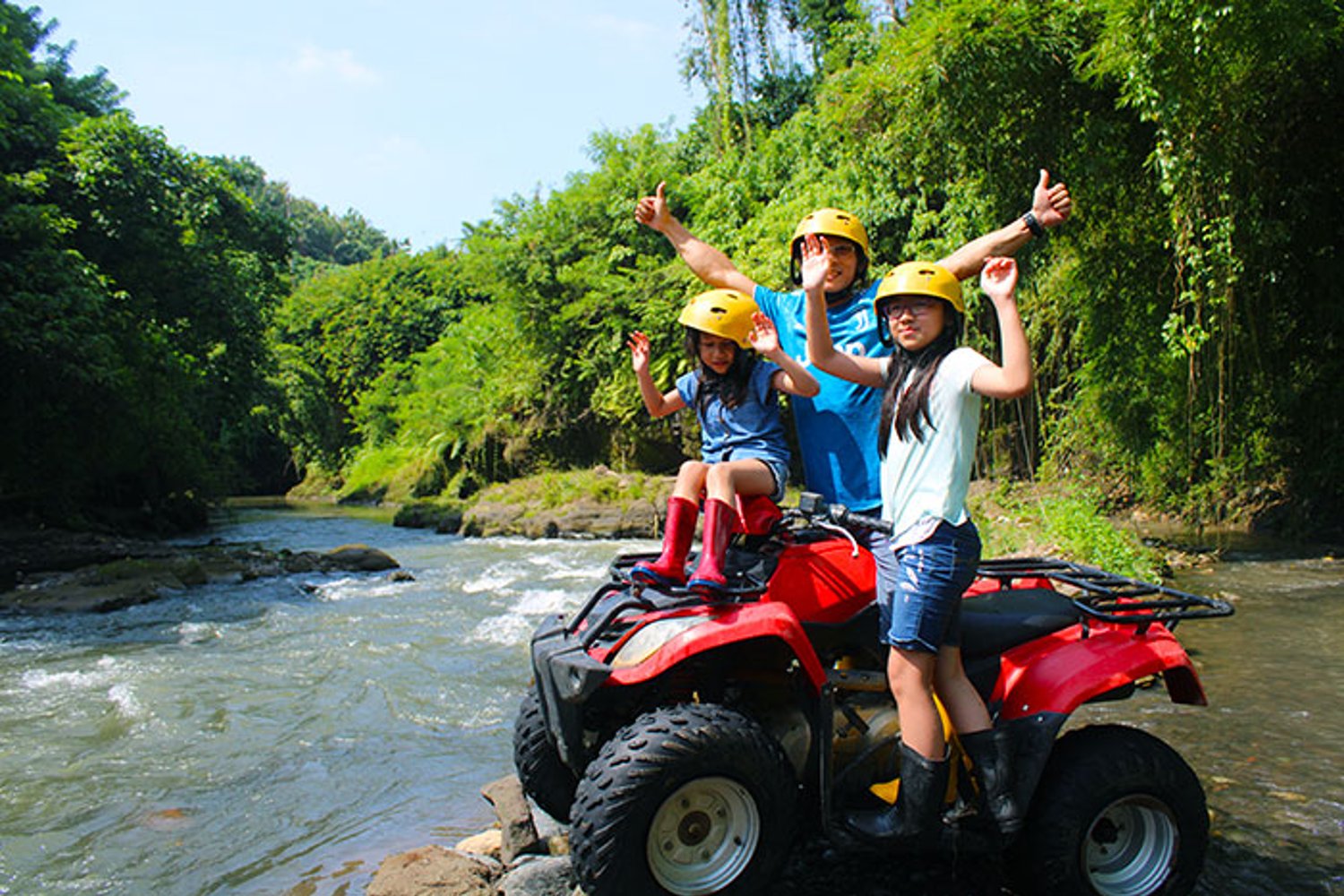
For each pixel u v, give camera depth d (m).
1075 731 3.34
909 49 11.35
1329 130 9.95
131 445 18.70
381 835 4.21
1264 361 11.16
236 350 21.77
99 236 17.47
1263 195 10.00
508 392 27.48
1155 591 3.48
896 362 3.19
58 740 5.62
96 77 21.77
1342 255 10.82
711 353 3.58
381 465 37.16
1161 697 5.71
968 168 11.81
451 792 4.73
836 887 3.42
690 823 2.99
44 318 14.85
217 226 20.67
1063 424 13.67
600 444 25.50
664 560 3.34
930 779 3.00
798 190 18.36
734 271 4.16
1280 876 3.46
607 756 2.98
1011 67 10.54
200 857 4.02
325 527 24.09
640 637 3.17
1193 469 12.53
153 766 5.16
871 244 16.06
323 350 46.66
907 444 3.08
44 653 8.02
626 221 24.84
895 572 3.06
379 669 7.25
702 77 24.78
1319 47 8.53
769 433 3.57
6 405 15.46
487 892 3.41
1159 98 8.88
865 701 3.37
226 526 24.23
